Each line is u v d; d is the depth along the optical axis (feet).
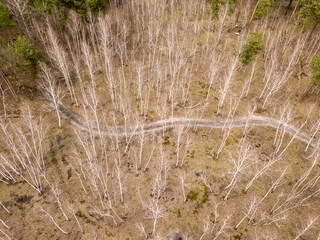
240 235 104.22
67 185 117.29
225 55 197.88
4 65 139.74
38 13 160.66
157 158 130.82
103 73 178.70
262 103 162.71
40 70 142.92
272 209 110.01
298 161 131.54
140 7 249.96
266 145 138.82
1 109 141.59
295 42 211.20
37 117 143.95
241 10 254.06
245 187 119.34
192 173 124.98
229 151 135.13
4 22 143.95
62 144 133.80
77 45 188.03
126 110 150.00
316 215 109.81
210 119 152.76
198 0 246.88
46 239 100.22
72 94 162.50
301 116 154.92
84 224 105.29
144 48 204.23
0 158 121.19
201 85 175.01
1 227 102.01
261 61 194.49
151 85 173.06
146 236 102.32
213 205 113.19
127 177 122.21
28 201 110.73
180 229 105.50
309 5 181.47
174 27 215.10
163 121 138.82
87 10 166.50
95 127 144.36
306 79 177.37
